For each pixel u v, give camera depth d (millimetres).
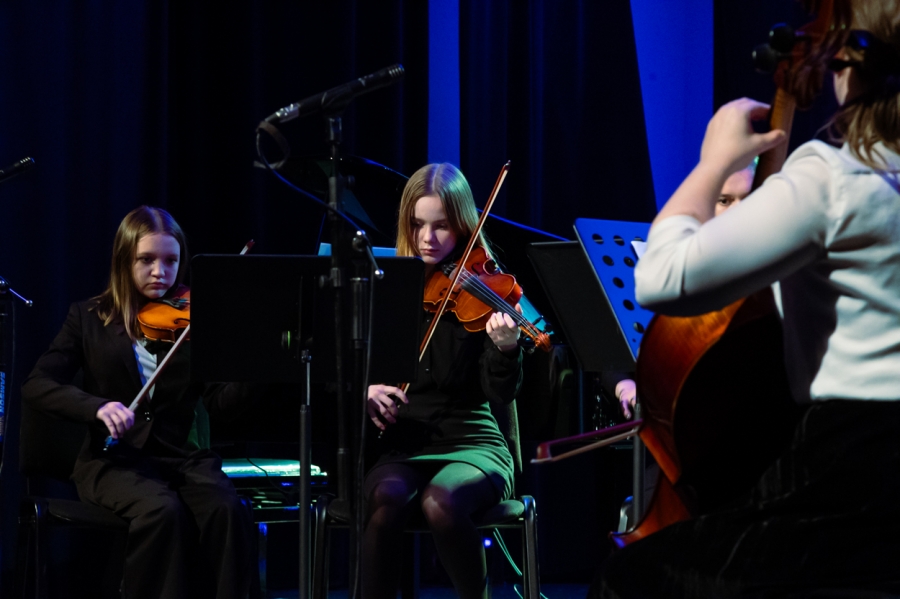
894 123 1747
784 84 1990
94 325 4438
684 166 8023
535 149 7234
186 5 6320
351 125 6602
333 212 3244
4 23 5801
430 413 4059
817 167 1764
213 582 4039
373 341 3635
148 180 6105
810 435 1792
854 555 1724
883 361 1735
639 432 2279
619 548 2264
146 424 4293
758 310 2045
